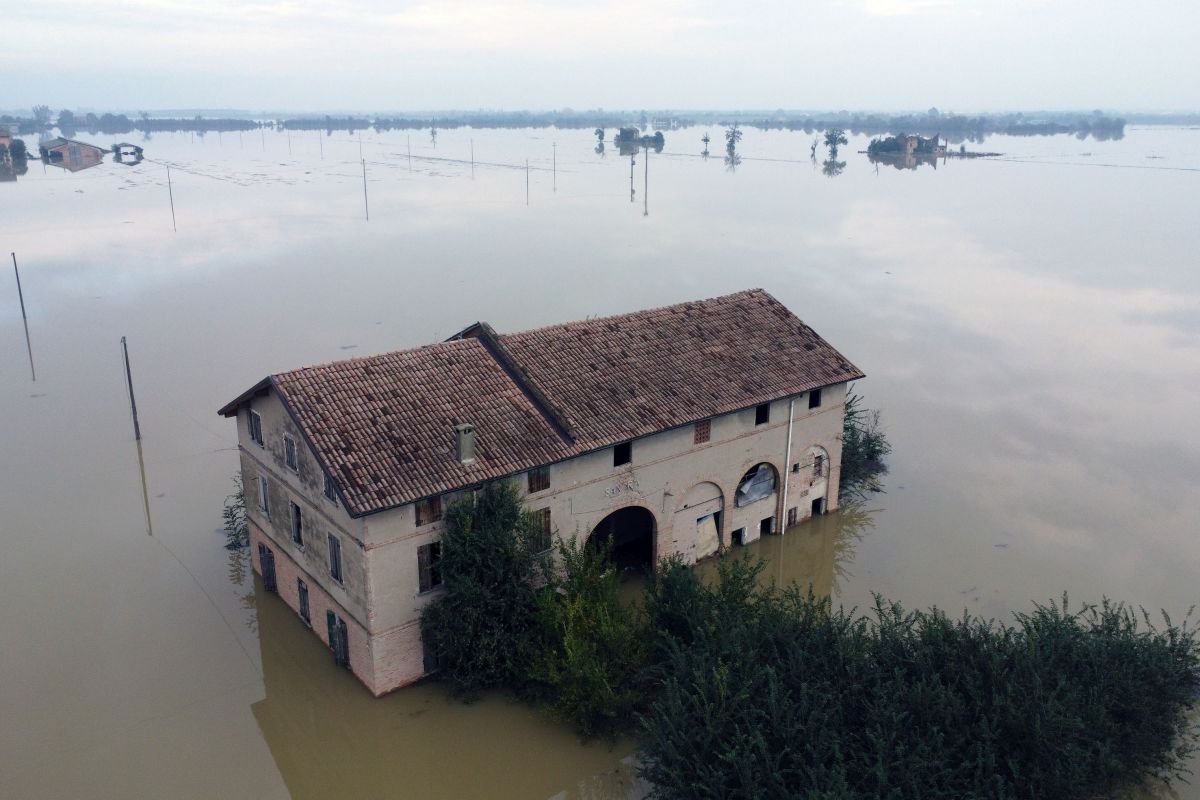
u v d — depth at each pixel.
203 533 42.69
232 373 65.12
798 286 91.31
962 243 115.19
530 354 35.47
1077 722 22.88
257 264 102.56
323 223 131.00
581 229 125.25
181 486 47.62
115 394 61.09
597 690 27.39
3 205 146.62
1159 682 25.44
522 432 31.52
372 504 27.19
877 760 22.34
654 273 96.81
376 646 29.14
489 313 80.62
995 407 59.56
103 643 34.09
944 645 25.81
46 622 35.31
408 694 30.30
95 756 28.30
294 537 33.56
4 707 30.42
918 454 51.72
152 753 28.58
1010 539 41.88
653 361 37.34
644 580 34.78
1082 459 51.22
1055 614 27.67
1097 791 23.89
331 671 31.62
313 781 28.02
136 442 53.22
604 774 27.69
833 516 43.31
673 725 23.95
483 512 29.45
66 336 74.38
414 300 85.69
